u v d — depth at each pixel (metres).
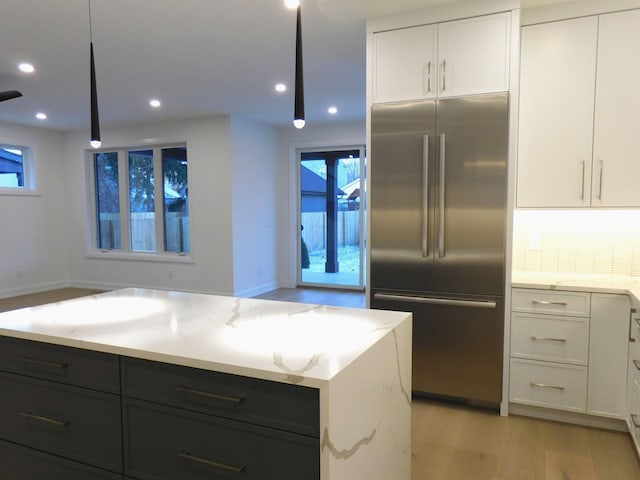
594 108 2.81
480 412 2.97
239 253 6.37
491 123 2.81
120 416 1.53
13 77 4.32
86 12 2.94
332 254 7.22
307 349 1.44
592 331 2.69
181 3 2.83
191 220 6.50
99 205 7.41
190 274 6.57
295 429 1.25
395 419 1.75
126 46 3.55
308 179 7.31
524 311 2.83
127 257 7.01
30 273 6.88
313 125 6.95
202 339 1.56
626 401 2.62
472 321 2.94
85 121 6.45
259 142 6.74
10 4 2.81
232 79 4.45
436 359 3.05
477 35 2.82
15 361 1.74
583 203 2.87
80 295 6.67
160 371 1.44
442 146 2.91
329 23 3.15
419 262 3.04
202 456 1.40
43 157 7.02
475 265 2.90
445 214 2.95
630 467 2.33
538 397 2.84
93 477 1.61
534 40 2.91
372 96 3.10
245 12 2.96
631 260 3.06
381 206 3.11
